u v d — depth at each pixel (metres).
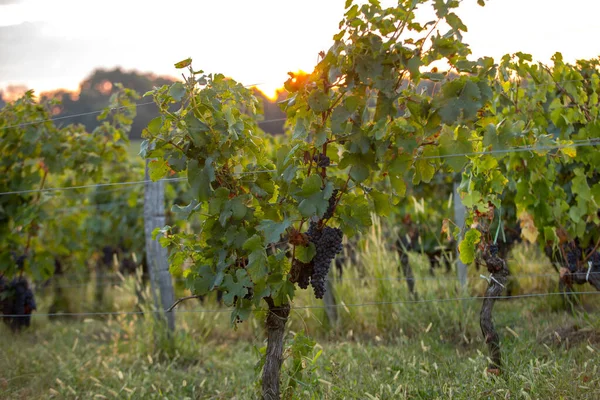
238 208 3.19
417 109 3.12
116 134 6.76
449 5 2.93
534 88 4.82
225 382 4.37
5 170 6.53
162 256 5.75
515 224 6.45
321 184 3.12
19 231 6.76
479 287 6.62
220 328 6.53
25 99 6.21
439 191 7.93
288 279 3.29
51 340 6.40
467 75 3.18
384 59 3.02
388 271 6.08
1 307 6.66
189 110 3.24
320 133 3.11
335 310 6.00
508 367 3.82
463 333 4.96
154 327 5.67
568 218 4.82
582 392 3.42
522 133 3.90
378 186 5.82
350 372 4.24
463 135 3.31
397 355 4.59
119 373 4.41
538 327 4.96
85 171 6.72
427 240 7.54
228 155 3.24
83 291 8.91
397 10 3.01
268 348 3.35
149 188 5.79
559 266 5.11
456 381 3.79
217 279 3.21
